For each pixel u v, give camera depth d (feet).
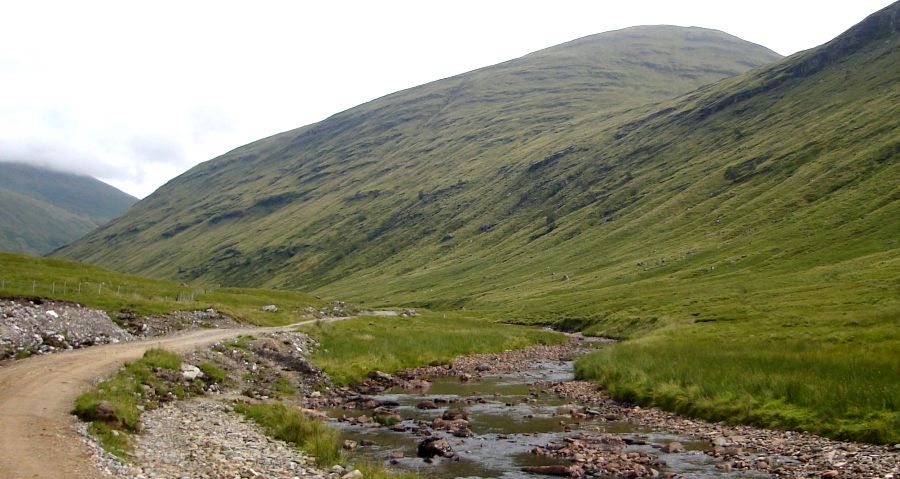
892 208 410.31
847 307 234.58
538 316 403.34
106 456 59.67
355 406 127.03
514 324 397.60
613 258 563.07
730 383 117.50
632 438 97.55
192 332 179.83
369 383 155.84
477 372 183.21
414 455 87.97
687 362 140.97
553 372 183.62
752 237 471.21
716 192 622.54
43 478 49.98
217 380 124.57
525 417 117.39
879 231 384.68
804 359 128.47
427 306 583.99
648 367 144.36
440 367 188.85
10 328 128.36
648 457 85.20
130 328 168.04
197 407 100.42
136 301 205.87
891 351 136.67
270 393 128.36
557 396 141.49
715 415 108.58
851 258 357.82
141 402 93.66
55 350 127.75
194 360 130.52
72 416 73.67
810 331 194.29
